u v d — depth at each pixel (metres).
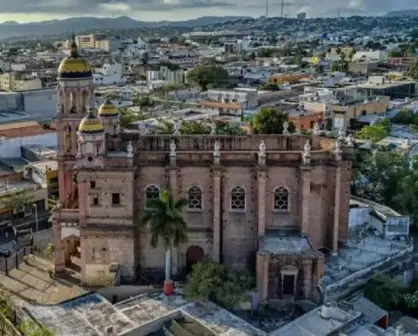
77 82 78.88
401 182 99.19
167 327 62.97
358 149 108.06
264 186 73.44
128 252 74.94
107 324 63.16
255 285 70.44
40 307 66.75
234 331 61.91
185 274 76.62
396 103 185.75
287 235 75.12
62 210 77.31
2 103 171.38
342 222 80.88
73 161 81.12
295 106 172.00
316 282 69.00
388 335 61.09
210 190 75.12
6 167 117.62
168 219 69.06
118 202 74.12
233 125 137.88
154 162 74.44
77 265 80.75
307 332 59.84
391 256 78.31
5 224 102.25
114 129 80.75
